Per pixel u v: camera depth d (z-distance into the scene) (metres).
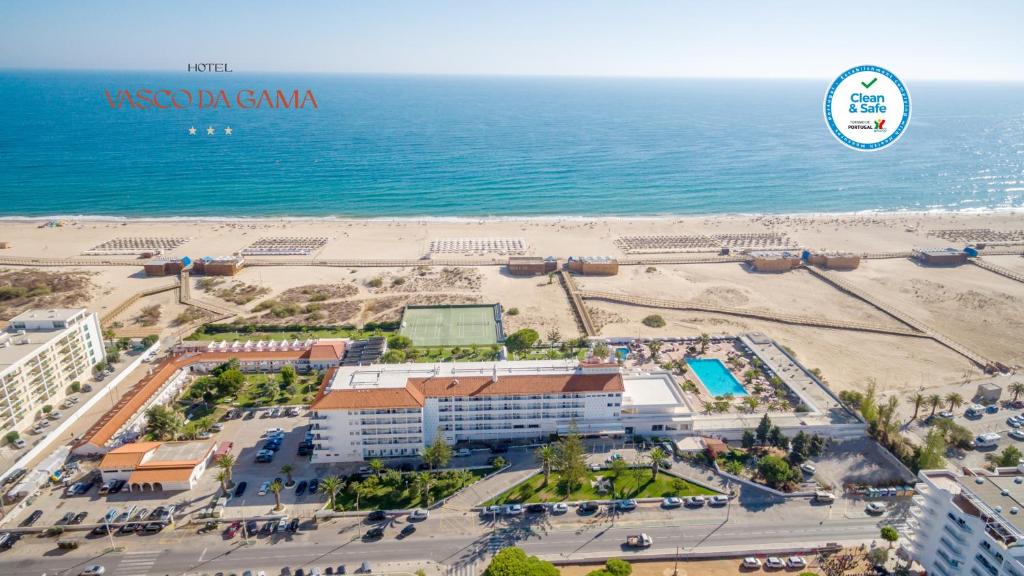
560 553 128.00
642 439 165.38
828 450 163.50
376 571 122.94
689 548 129.62
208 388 181.38
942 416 179.62
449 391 159.88
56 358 177.25
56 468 150.00
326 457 155.25
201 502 141.62
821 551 129.38
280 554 127.38
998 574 102.81
